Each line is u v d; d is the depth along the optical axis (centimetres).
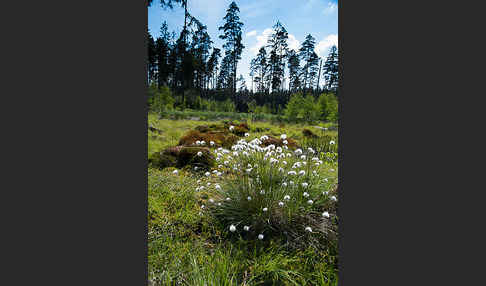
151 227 214
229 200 259
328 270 184
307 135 862
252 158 292
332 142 460
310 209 241
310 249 207
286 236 223
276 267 181
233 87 2709
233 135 541
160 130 746
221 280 165
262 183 261
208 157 389
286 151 334
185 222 230
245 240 219
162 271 174
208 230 228
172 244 200
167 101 1485
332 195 253
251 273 179
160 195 269
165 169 375
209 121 1202
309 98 1784
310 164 298
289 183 258
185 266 179
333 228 220
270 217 234
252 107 939
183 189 290
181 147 455
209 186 299
